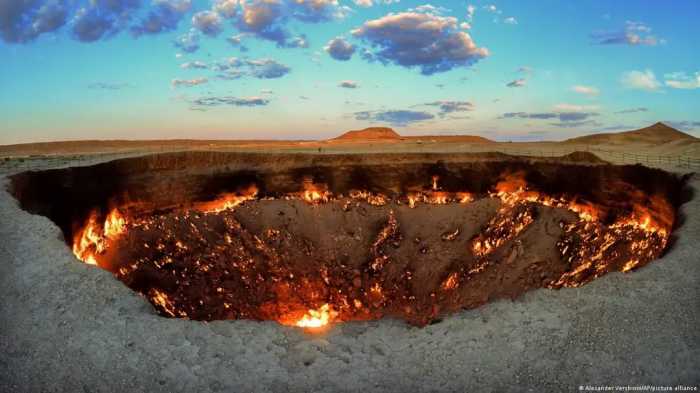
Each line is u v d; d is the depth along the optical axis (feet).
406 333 28.99
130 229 84.33
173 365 25.84
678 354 26.23
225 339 28.07
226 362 26.05
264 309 79.30
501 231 93.45
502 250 88.63
